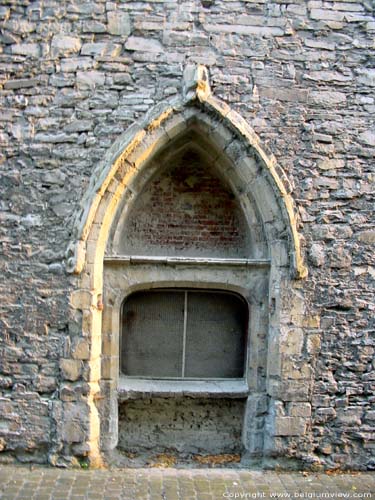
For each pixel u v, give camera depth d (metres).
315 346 5.56
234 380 6.09
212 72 5.52
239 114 5.52
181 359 6.07
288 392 5.55
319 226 5.56
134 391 5.70
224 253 6.00
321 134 5.58
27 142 5.48
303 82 5.59
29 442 5.43
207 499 4.89
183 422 5.93
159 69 5.50
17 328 5.45
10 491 4.89
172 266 5.73
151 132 5.47
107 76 5.49
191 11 5.54
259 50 5.57
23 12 5.52
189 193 6.03
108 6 5.51
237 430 5.95
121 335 6.02
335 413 5.58
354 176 5.59
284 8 5.62
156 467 5.61
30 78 5.49
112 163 5.39
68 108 5.49
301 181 5.56
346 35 5.64
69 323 5.43
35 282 5.45
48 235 5.45
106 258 5.61
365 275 5.60
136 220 5.98
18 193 5.46
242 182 5.71
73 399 5.43
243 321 6.10
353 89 5.62
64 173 5.46
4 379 5.44
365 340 5.59
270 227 5.59
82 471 5.38
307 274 5.56
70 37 5.50
